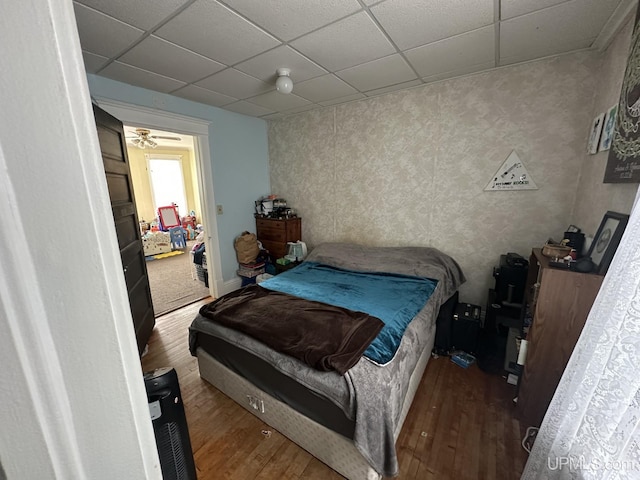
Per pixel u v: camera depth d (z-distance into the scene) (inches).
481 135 91.8
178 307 125.9
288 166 144.9
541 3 54.5
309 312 66.7
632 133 46.6
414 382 65.9
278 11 56.7
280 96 108.8
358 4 54.8
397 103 105.8
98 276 13.1
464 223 99.9
